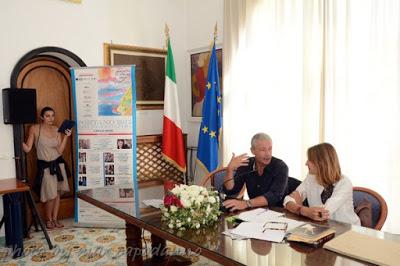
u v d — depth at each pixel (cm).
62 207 424
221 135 402
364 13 275
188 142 490
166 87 430
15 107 333
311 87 304
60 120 423
